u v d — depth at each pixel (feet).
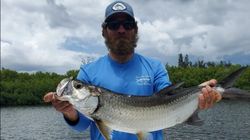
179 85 4.05
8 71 120.26
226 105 52.21
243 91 3.83
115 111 3.89
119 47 4.27
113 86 4.29
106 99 3.87
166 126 4.00
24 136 34.14
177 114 4.03
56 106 3.90
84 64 4.52
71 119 4.17
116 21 4.27
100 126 3.88
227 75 3.92
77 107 3.83
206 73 73.82
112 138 4.17
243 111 42.86
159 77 4.43
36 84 97.91
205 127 29.40
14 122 48.70
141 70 4.38
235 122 32.63
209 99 3.87
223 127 29.48
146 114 3.93
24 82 107.65
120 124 3.91
